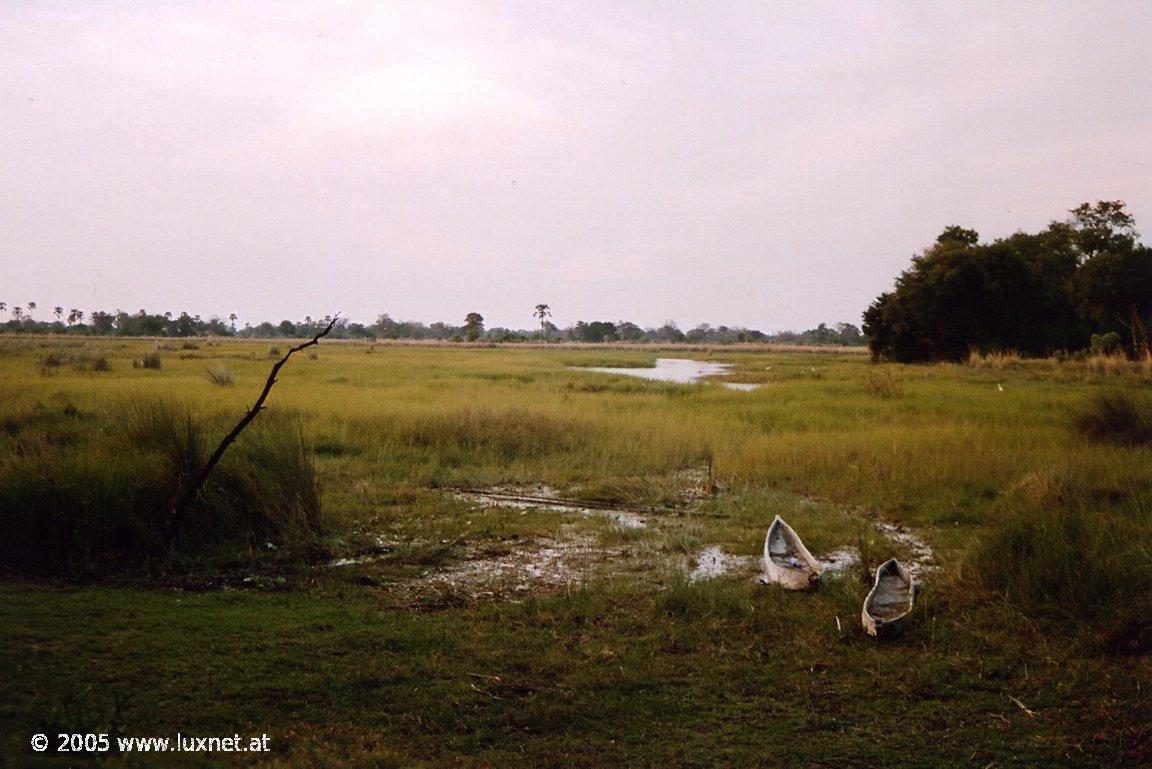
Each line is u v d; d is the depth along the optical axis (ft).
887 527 31.96
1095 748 15.10
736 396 80.69
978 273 161.38
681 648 19.35
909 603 22.09
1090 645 19.71
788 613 21.70
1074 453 40.98
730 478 40.65
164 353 154.51
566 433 50.08
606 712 16.07
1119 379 100.73
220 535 27.37
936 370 130.41
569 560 26.76
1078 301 171.01
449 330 576.61
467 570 25.48
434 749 14.48
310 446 40.91
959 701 16.98
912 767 14.34
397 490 36.24
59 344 201.57
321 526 28.84
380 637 19.35
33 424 47.39
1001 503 33.06
